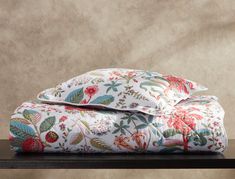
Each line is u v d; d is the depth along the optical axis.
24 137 2.04
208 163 1.95
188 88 2.25
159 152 2.06
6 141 2.57
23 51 3.13
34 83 3.14
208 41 3.11
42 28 3.12
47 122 2.04
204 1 3.10
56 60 3.13
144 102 2.04
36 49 3.13
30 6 3.11
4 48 3.13
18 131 2.04
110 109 2.11
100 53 3.13
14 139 2.05
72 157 1.98
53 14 3.11
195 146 2.03
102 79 2.18
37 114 2.06
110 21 3.11
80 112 2.07
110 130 2.03
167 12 3.10
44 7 3.11
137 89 2.09
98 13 3.11
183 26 3.11
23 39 3.12
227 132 3.16
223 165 1.95
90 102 2.11
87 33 3.12
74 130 2.03
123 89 2.10
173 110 2.10
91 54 3.13
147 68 3.13
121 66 3.13
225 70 3.13
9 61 3.14
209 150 2.05
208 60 3.12
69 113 2.07
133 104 2.04
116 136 2.03
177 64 3.12
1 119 3.16
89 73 2.26
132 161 1.94
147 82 2.12
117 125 2.03
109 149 2.04
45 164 1.94
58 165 1.94
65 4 3.11
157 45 3.11
